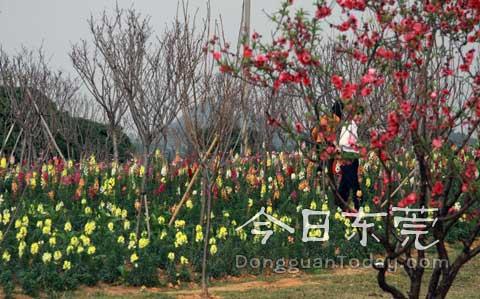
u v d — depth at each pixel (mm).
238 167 15750
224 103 10359
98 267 10438
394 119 6102
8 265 10188
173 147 16781
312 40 6109
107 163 17625
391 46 6285
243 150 15969
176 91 11680
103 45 11984
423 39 6301
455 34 6355
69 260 10391
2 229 11766
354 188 12484
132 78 11586
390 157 6562
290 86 8312
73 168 15352
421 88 6312
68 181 14398
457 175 6219
